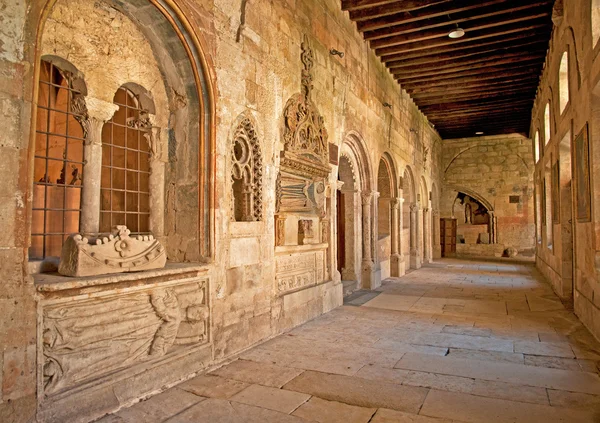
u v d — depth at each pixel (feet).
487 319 22.70
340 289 26.43
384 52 35.35
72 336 10.60
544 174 39.42
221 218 15.58
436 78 41.57
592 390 12.98
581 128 20.92
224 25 16.12
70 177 17.12
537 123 46.16
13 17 9.50
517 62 38.11
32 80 9.86
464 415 11.25
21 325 9.41
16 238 9.41
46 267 12.08
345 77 28.48
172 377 13.12
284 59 20.48
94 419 10.63
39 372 9.74
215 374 14.12
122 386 11.57
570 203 29.09
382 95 37.22
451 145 71.36
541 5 28.71
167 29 14.17
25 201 9.63
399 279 39.68
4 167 9.27
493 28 31.94
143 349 12.54
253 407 11.59
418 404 11.90
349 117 29.04
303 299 21.54
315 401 12.02
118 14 13.66
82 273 10.96
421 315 23.59
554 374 14.34
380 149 36.42
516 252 66.13
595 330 19.08
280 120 20.04
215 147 15.30
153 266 12.92
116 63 13.67
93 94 12.97
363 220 33.91
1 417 8.96
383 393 12.64
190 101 15.26
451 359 15.88
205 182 15.16
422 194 55.01
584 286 21.63
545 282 37.50
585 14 19.51
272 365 15.05
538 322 22.07
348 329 20.29
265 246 18.40
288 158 20.21
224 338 15.60
